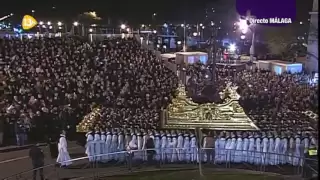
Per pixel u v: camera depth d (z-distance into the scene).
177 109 29.52
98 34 74.75
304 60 57.19
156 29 96.31
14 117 27.95
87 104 32.72
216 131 25.73
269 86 39.94
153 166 22.55
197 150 22.91
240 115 28.86
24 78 37.34
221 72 47.47
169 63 53.88
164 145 23.16
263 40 74.25
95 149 23.20
